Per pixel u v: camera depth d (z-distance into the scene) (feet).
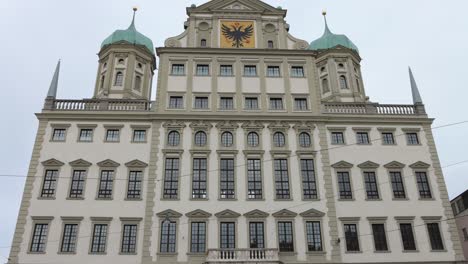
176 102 153.17
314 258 130.82
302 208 137.18
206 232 131.85
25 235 128.67
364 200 139.85
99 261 126.52
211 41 167.53
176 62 160.45
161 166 141.18
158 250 128.77
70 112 147.23
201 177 140.77
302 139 149.38
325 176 142.61
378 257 131.85
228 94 155.22
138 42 190.29
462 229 179.52
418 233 136.26
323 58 191.31
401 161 146.92
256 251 126.00
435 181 144.66
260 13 173.99
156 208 134.51
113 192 136.26
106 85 176.04
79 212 132.67
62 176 137.80
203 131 148.15
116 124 147.02
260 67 161.17
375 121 152.66
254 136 148.77
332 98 181.57
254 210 135.23
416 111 156.56
